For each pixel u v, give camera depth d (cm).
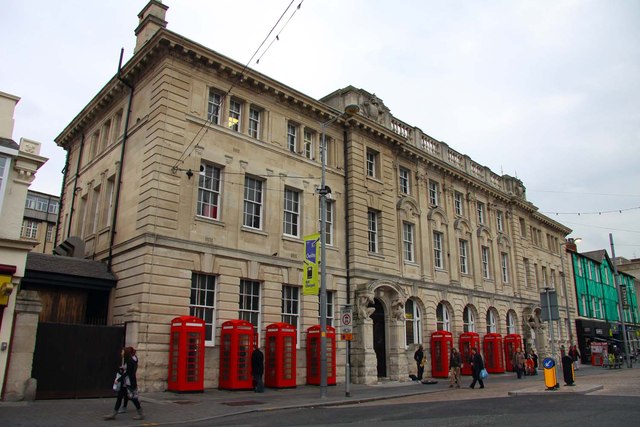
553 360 1878
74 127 2827
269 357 2100
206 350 1956
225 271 2077
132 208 2041
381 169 2933
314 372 2230
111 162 2341
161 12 2373
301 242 2412
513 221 4244
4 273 1497
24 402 1452
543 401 1549
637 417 1140
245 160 2258
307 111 2584
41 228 5203
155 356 1805
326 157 2692
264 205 2306
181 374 1762
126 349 1310
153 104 2075
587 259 5797
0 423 1135
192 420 1271
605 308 5894
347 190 2723
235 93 2286
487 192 3962
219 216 2138
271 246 2277
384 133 2934
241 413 1399
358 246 2645
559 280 5006
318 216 2534
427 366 2938
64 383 1622
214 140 2162
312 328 2278
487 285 3731
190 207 2023
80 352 1680
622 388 1888
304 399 1728
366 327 2508
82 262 2047
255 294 2206
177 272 1927
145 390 1752
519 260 4178
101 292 2067
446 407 1484
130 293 1891
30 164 1619
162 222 1923
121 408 1428
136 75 2262
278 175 2373
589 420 1111
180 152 2036
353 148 2772
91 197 2491
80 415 1293
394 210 2966
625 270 8056
